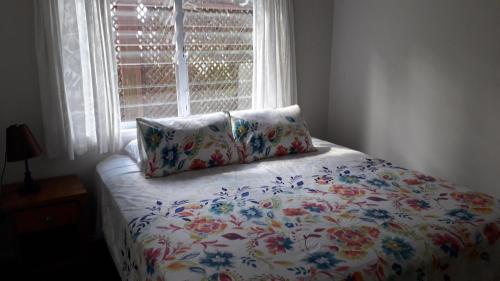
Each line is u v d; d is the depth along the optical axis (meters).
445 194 1.86
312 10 3.29
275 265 1.27
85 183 2.59
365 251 1.35
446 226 1.52
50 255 2.36
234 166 2.40
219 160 2.38
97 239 2.60
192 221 1.62
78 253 2.33
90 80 2.41
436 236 1.45
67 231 2.56
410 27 2.77
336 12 3.39
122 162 2.45
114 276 2.26
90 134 2.49
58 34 2.24
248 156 2.49
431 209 1.69
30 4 2.24
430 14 2.62
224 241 1.44
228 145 2.43
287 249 1.37
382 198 1.83
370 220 1.58
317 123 3.61
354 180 2.09
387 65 2.99
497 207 1.70
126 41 2.58
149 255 1.39
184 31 2.76
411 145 2.91
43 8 2.19
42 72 2.27
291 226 1.55
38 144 2.20
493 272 1.54
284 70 3.13
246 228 1.54
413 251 1.36
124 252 1.78
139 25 2.60
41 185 2.30
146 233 1.54
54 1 2.21
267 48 3.01
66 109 2.32
